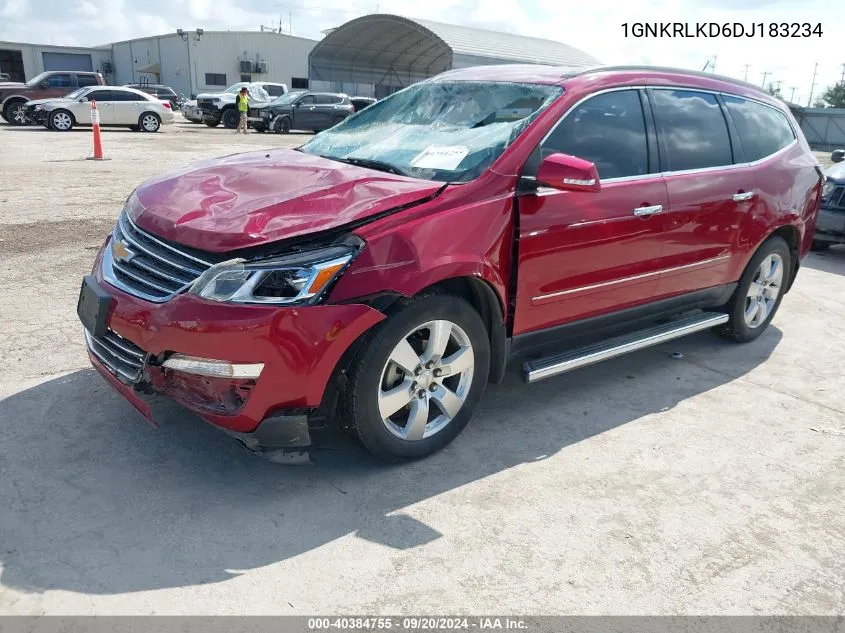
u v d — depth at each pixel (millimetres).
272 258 2830
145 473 3195
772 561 2840
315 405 2945
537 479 3336
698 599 2600
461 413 3506
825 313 6336
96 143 14422
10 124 24594
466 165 3496
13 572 2518
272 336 2764
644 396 4355
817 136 42094
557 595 2574
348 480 3236
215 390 2842
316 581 2574
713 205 4426
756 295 5238
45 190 10141
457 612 2461
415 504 3078
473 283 3369
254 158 4008
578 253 3709
